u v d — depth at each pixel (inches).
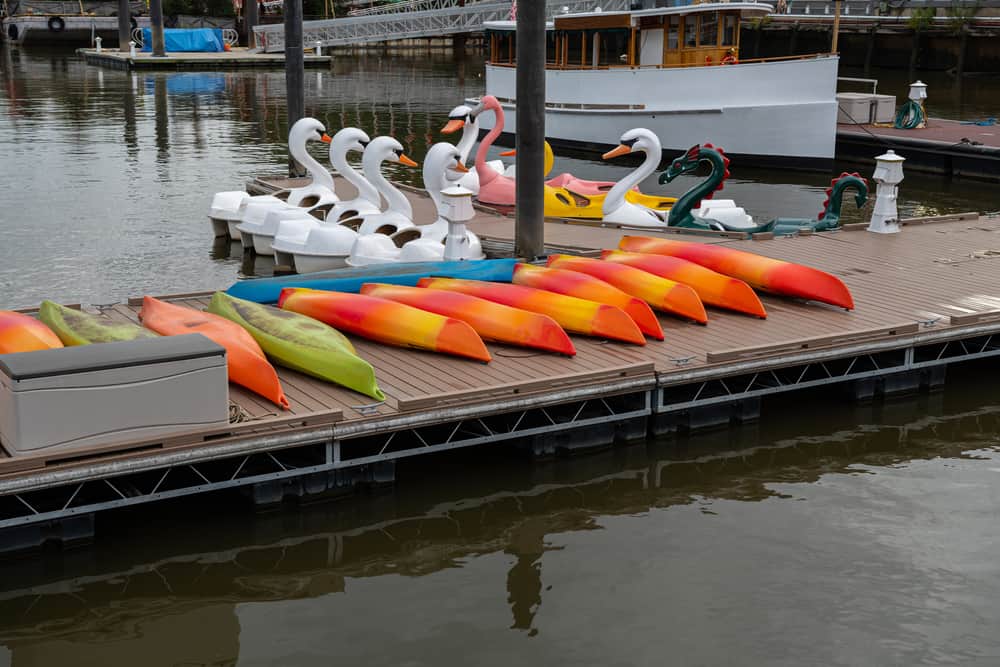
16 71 1846.7
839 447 366.6
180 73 1868.8
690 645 253.1
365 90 1637.6
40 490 286.5
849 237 571.2
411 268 453.7
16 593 273.7
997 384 426.6
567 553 296.4
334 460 316.2
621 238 551.5
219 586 279.1
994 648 252.8
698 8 971.3
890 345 396.8
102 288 556.4
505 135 1177.4
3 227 692.7
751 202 834.2
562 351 374.3
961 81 1733.5
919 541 302.2
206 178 882.8
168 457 290.4
